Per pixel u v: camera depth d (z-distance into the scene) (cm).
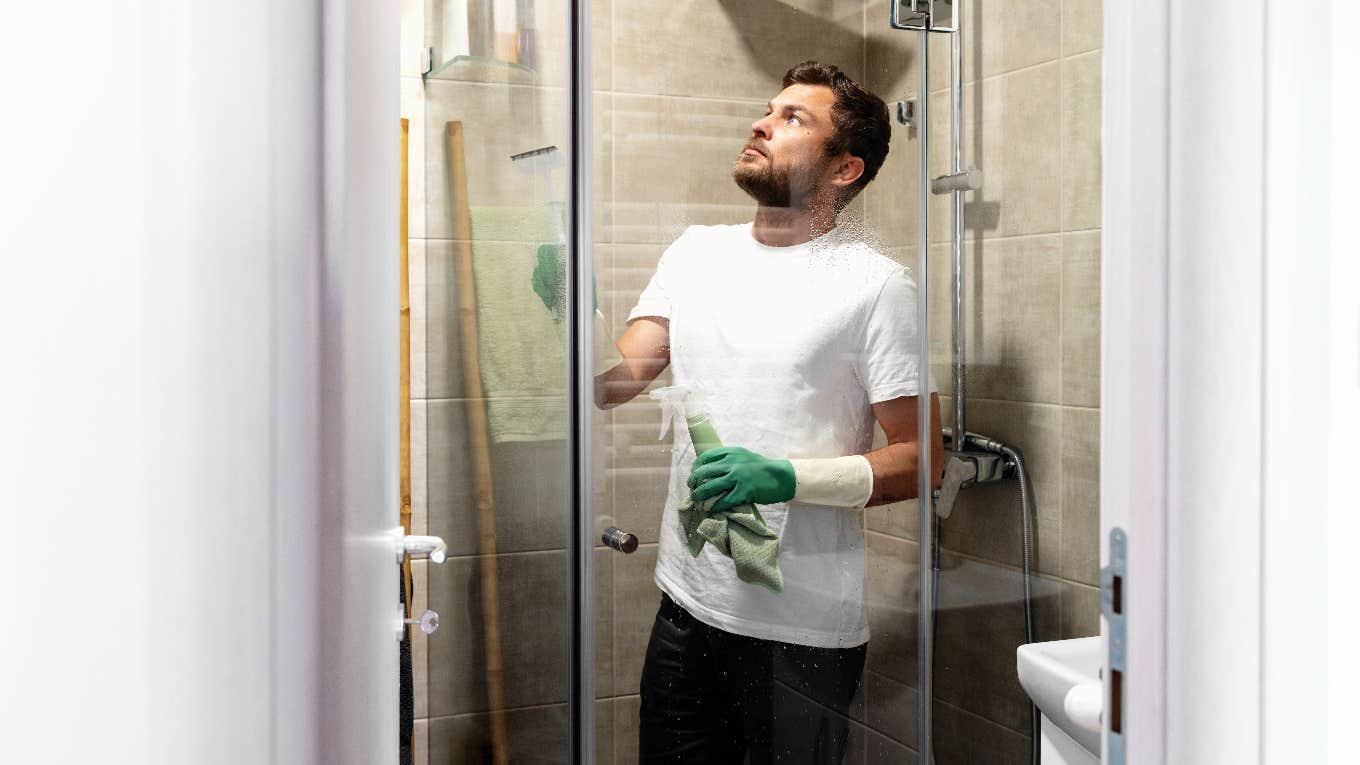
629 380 157
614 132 155
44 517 13
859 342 154
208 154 17
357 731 34
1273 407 50
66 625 13
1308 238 50
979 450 157
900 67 154
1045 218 158
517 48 171
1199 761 52
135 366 14
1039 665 133
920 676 157
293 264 22
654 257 156
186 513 16
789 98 154
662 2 154
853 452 154
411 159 205
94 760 14
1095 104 159
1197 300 52
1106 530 59
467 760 198
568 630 162
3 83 12
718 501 154
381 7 50
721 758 156
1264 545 51
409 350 200
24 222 12
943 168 155
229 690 18
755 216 154
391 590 65
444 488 203
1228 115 51
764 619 154
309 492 23
